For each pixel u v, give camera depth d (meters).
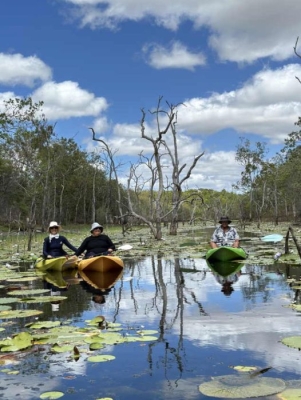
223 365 3.80
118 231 39.91
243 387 3.24
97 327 5.12
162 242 20.03
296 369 3.65
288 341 4.35
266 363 3.82
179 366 3.82
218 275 9.43
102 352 4.23
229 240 12.64
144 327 5.11
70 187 51.03
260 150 50.44
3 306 6.47
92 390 3.38
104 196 54.84
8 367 3.89
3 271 11.14
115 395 3.28
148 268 11.21
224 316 5.54
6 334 4.95
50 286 8.55
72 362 3.98
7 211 40.59
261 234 25.55
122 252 15.83
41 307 6.43
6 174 37.50
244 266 10.89
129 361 3.97
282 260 11.41
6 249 19.11
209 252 12.10
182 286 8.07
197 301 6.57
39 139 28.62
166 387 3.39
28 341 4.51
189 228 40.44
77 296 7.31
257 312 5.70
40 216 45.38
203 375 3.60
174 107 21.95
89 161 51.31
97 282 8.95
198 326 5.09
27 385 3.50
